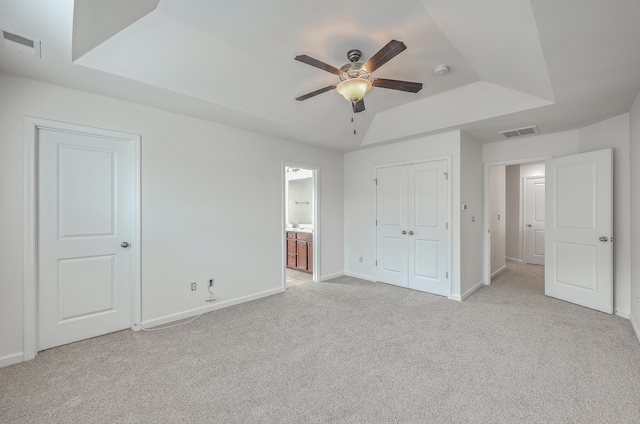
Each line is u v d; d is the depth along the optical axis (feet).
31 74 7.39
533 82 8.48
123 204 9.43
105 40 6.72
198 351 8.03
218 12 6.60
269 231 13.38
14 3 4.87
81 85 8.04
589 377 6.70
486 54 7.66
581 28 5.54
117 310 9.35
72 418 5.44
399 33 7.34
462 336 8.92
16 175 7.47
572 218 11.92
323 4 6.31
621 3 4.82
